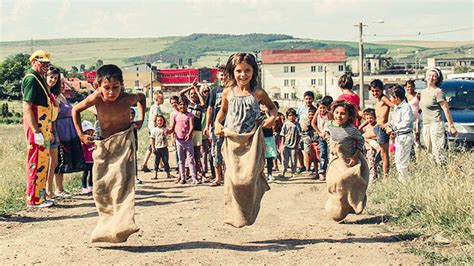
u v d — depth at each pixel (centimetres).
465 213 927
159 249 873
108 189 863
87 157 1241
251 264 823
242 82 885
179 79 8675
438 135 1254
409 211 1007
